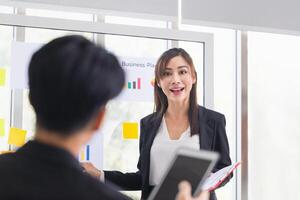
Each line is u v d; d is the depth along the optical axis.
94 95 0.67
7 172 0.64
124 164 2.74
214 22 2.78
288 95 3.38
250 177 3.27
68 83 0.66
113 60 0.71
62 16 2.78
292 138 3.38
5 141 2.52
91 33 2.62
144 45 2.82
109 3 2.56
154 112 2.37
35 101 0.67
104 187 0.67
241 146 3.23
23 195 0.62
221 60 3.25
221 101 3.24
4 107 2.56
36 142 0.67
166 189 0.90
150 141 2.27
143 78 2.64
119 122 2.71
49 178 0.64
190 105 2.33
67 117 0.67
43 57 0.67
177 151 0.88
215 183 1.74
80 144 0.71
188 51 2.82
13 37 2.49
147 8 2.64
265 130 3.32
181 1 2.72
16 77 2.41
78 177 0.65
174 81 2.31
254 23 2.90
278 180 3.33
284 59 3.37
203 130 2.29
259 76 3.31
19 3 2.39
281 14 2.98
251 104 3.29
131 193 2.74
